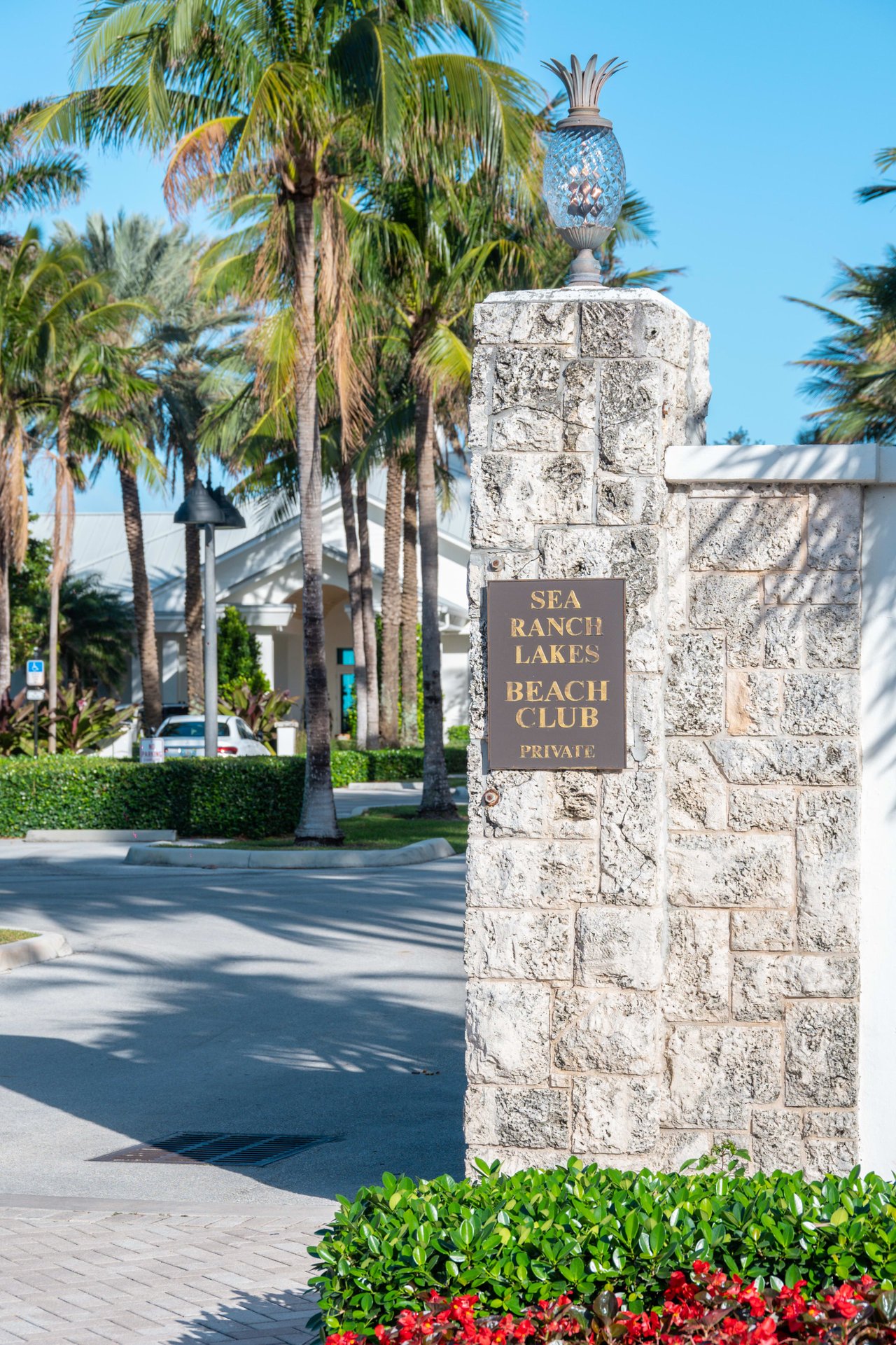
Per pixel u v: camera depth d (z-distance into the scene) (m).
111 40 17.95
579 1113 5.05
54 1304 4.95
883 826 5.23
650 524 5.13
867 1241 3.59
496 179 18.92
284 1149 7.17
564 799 5.12
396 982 11.69
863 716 5.26
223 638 42.59
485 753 5.21
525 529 5.20
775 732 5.27
